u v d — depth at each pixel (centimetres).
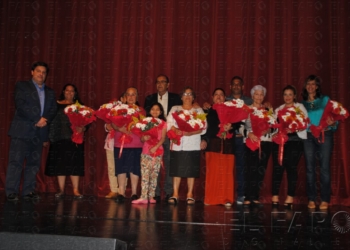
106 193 657
